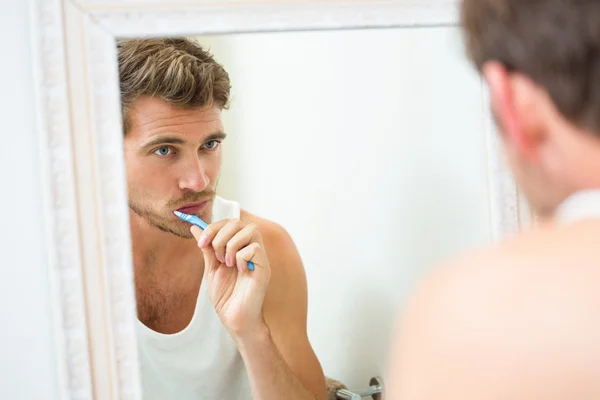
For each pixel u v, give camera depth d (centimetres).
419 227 94
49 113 85
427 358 39
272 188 92
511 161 45
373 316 93
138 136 87
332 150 92
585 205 40
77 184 86
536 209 45
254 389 91
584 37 38
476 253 41
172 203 89
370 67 92
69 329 87
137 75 87
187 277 90
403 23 90
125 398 88
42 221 89
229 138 90
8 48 87
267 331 92
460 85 93
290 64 90
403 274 94
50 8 84
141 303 89
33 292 89
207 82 89
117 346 88
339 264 93
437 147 94
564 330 35
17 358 89
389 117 93
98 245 87
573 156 41
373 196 93
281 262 92
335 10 89
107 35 86
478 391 36
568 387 35
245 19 88
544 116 41
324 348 93
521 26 40
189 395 90
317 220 93
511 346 36
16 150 88
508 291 37
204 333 91
